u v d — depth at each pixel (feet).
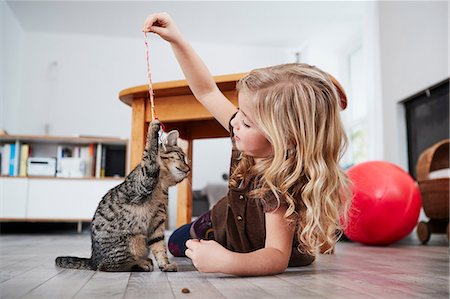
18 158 12.09
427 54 11.98
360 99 18.02
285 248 3.29
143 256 3.56
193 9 15.81
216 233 4.01
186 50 3.94
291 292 2.58
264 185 3.24
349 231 7.95
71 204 11.73
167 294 2.47
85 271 3.51
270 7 15.65
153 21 3.78
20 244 7.26
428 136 12.11
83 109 17.16
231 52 18.80
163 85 5.07
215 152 17.57
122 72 17.66
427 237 8.43
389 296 2.53
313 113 3.17
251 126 3.20
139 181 3.43
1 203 11.48
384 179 7.85
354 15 16.22
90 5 15.46
